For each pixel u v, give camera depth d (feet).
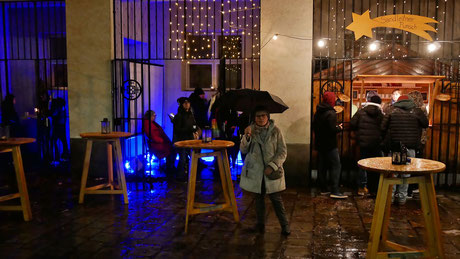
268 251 13.48
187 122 24.54
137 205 19.01
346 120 22.59
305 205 18.95
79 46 24.26
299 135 22.45
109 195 20.95
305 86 22.22
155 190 21.88
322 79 22.49
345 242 14.26
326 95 19.97
